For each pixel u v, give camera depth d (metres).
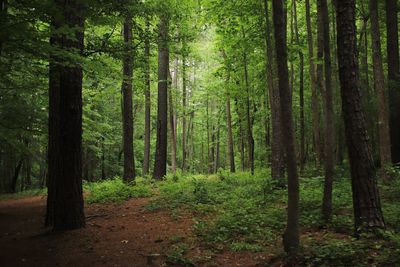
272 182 13.10
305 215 9.05
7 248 8.67
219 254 7.14
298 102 24.28
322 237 7.32
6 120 13.45
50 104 10.83
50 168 10.88
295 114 24.12
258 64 19.86
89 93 18.45
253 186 14.41
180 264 6.71
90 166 33.91
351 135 6.98
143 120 36.78
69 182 9.62
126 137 17.30
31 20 6.47
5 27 5.82
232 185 15.84
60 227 9.61
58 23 6.95
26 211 14.63
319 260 5.71
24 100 14.56
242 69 20.12
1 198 21.08
